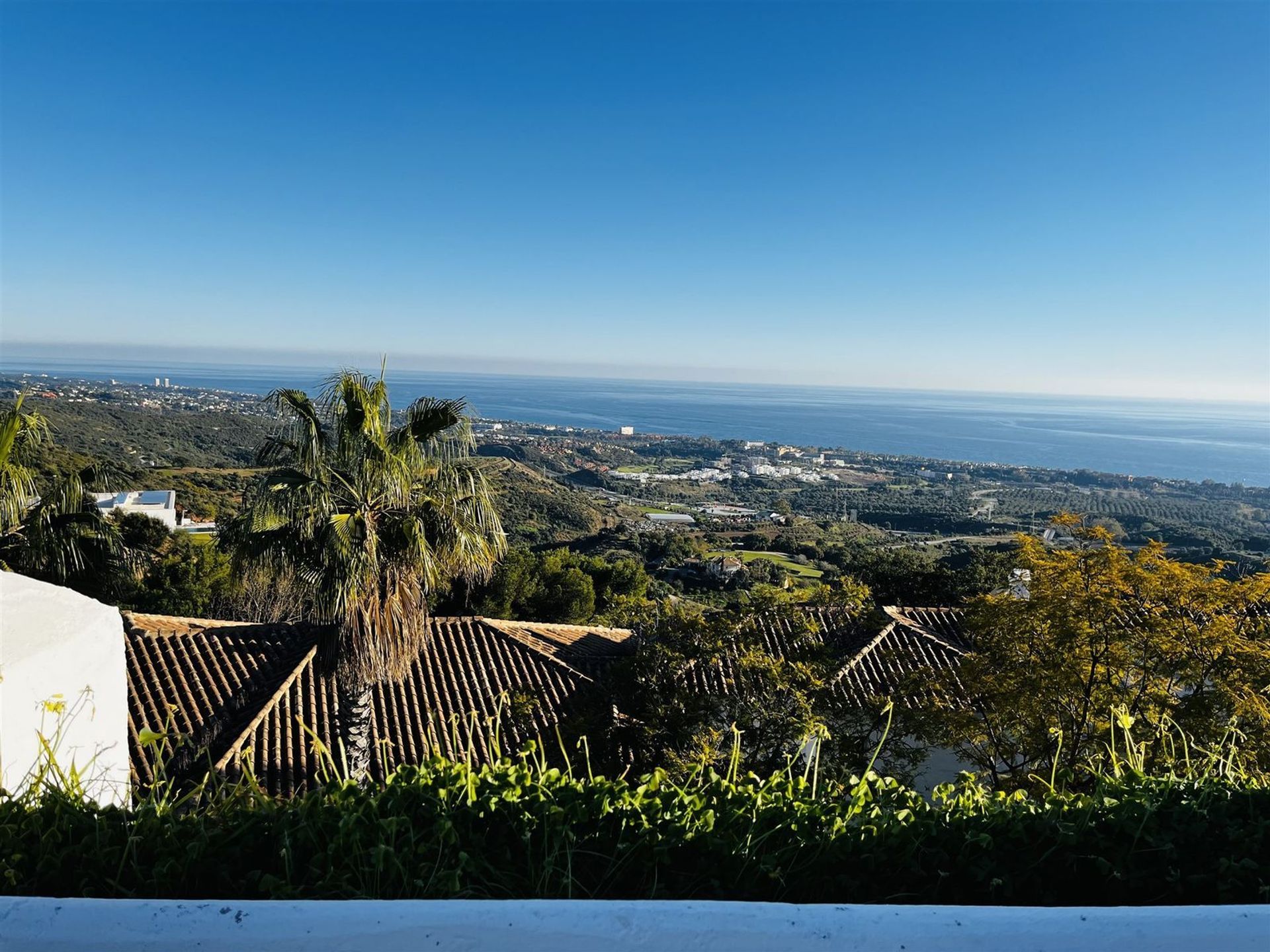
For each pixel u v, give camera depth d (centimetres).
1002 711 689
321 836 171
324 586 729
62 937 124
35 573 993
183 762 825
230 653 1006
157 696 907
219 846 165
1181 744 536
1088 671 685
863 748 657
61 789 188
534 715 910
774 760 639
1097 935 133
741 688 696
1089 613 693
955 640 1182
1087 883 185
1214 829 195
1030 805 200
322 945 126
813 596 1090
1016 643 746
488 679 1046
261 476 734
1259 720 597
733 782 209
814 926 131
